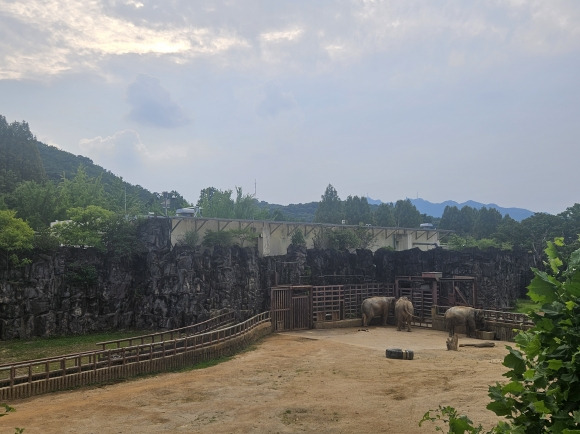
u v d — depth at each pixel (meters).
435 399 20.17
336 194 120.12
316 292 49.22
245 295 47.16
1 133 88.31
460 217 119.06
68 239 44.41
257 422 18.66
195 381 25.70
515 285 68.88
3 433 17.48
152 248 48.03
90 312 42.91
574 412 4.22
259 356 33.28
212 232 51.97
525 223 82.31
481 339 42.31
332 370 27.80
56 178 113.25
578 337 4.48
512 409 4.95
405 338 42.16
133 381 26.33
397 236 73.94
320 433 17.19
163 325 44.25
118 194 81.75
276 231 59.28
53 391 23.73
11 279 39.41
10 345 36.75
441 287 58.47
